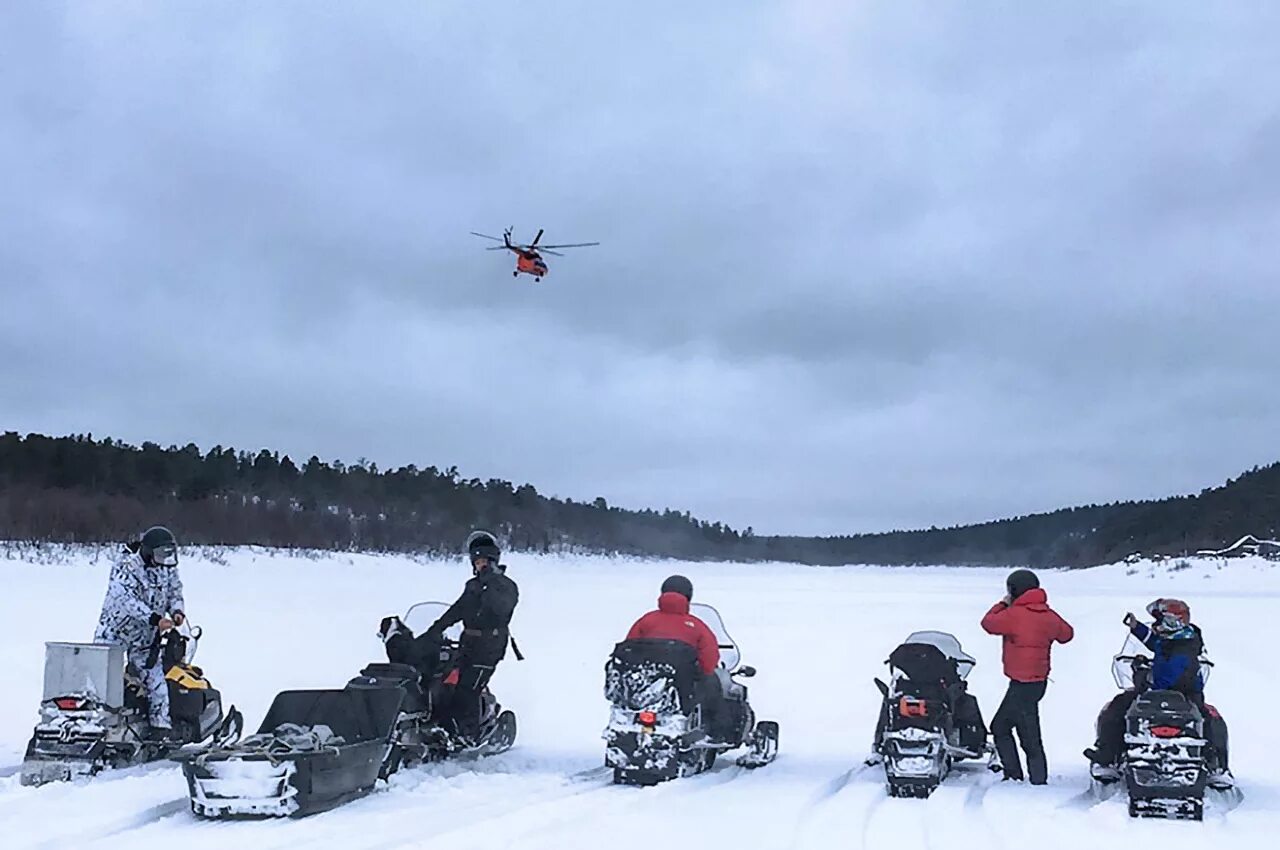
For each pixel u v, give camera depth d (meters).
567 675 14.95
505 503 83.62
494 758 9.31
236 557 40.56
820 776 8.64
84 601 22.33
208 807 6.77
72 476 56.91
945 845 6.44
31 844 6.13
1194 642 7.91
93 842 6.22
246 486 65.50
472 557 9.17
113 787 7.47
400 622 9.05
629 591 38.06
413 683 8.44
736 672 9.20
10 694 11.69
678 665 8.29
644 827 6.79
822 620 25.75
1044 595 8.60
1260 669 15.25
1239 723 11.05
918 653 8.34
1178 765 7.13
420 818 6.91
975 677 15.05
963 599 36.53
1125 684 8.29
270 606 24.23
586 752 9.73
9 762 8.53
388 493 73.31
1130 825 6.96
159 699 8.34
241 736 8.98
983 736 9.05
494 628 9.02
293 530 53.88
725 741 8.78
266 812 6.80
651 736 8.16
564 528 86.94
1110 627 22.19
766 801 7.62
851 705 12.85
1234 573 54.47
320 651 16.34
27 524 39.66
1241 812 7.37
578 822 6.88
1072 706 12.48
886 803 7.62
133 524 45.78
